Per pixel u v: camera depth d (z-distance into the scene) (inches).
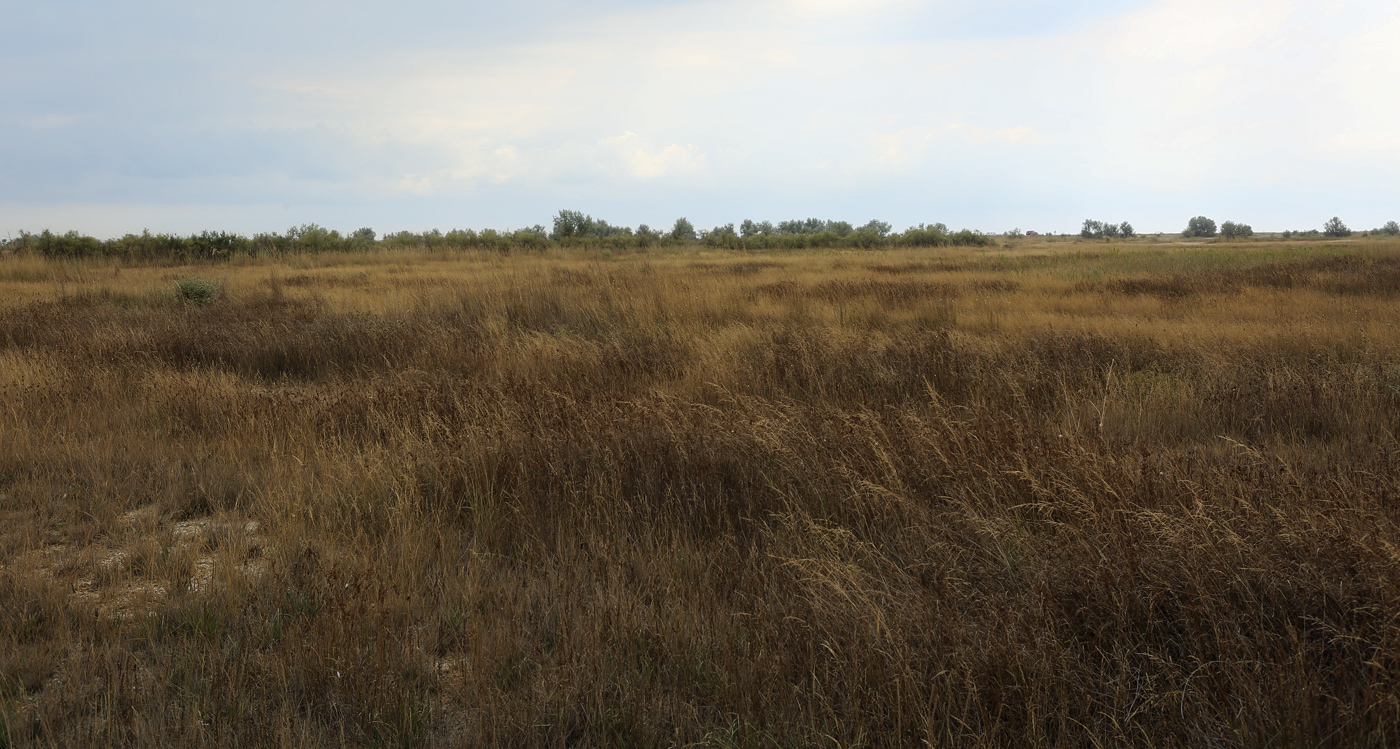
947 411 227.5
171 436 242.2
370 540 161.5
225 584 136.6
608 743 98.1
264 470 203.5
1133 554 117.7
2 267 905.5
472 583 138.2
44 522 171.9
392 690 102.8
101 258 1137.4
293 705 104.9
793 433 191.9
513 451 194.5
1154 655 101.4
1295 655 95.7
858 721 94.8
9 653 116.6
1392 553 104.8
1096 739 91.0
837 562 128.8
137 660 113.1
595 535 155.9
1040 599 113.6
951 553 135.5
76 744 94.1
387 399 255.6
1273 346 352.2
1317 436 230.1
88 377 297.0
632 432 205.2
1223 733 90.5
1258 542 121.3
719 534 157.2
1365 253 1056.8
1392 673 91.2
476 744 96.3
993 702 96.8
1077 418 236.7
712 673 108.0
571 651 111.2
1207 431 235.9
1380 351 334.0
